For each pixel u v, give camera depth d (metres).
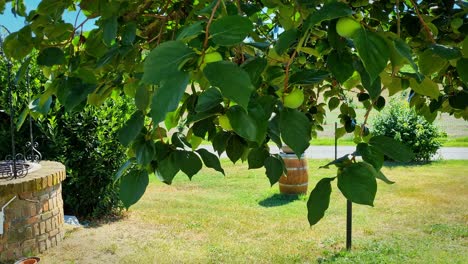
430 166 13.07
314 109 2.74
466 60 1.00
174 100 0.62
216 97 0.93
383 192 9.65
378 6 1.85
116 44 1.23
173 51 0.65
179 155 1.20
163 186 10.66
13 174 5.56
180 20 1.64
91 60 1.39
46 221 5.82
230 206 8.66
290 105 0.94
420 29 1.60
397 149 0.89
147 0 1.45
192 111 1.30
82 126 7.23
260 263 5.66
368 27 0.82
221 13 0.89
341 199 9.00
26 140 7.11
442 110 2.16
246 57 1.29
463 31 1.43
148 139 1.13
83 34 1.62
